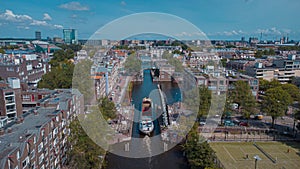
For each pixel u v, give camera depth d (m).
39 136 33.31
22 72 90.94
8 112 57.12
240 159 46.09
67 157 43.28
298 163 45.16
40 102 45.72
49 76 87.44
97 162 37.66
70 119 45.66
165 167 42.06
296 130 61.12
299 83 110.19
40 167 33.81
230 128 59.09
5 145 28.64
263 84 98.06
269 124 65.88
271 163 44.97
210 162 39.31
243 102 65.44
